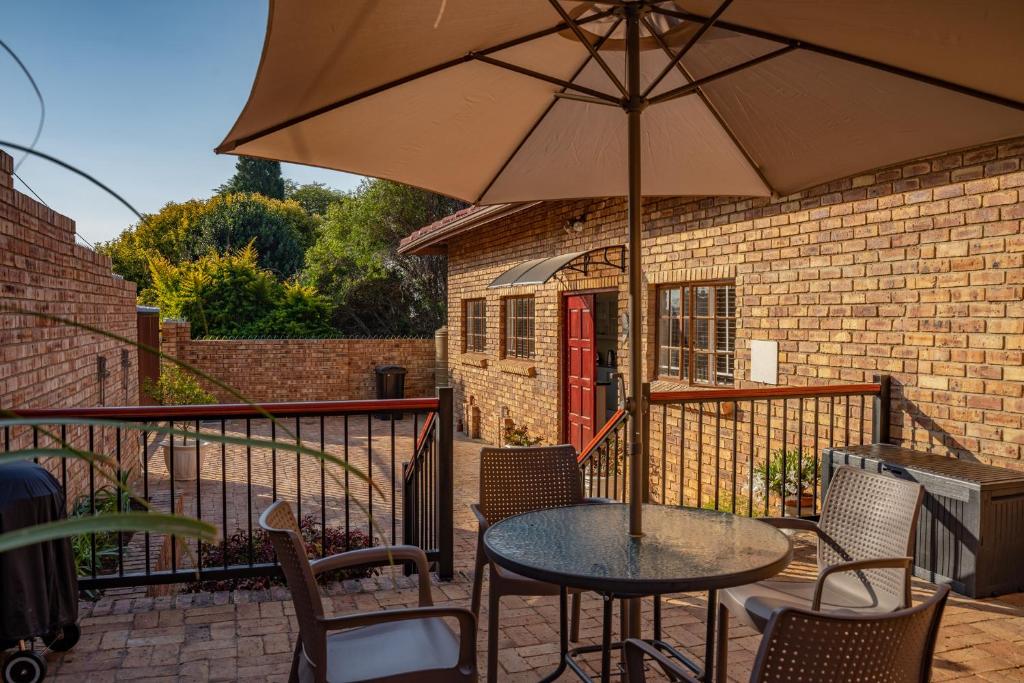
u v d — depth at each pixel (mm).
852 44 2682
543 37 2928
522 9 2572
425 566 2742
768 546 2496
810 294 6168
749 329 6852
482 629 3814
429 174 3547
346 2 2141
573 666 2900
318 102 2697
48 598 2984
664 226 8039
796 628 1610
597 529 2717
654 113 3469
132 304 10188
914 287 5258
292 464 11312
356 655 2416
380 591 4363
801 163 3643
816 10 2512
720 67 3119
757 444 6805
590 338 10000
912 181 5262
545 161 3670
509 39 2789
